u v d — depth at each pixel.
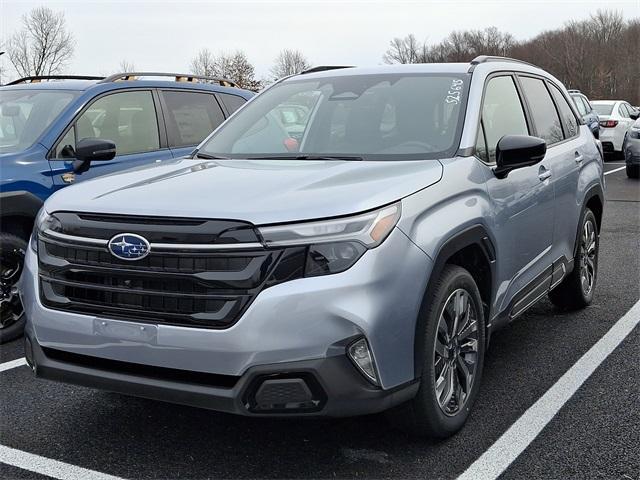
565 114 5.45
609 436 3.53
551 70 87.88
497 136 4.23
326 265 2.88
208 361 2.88
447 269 3.41
